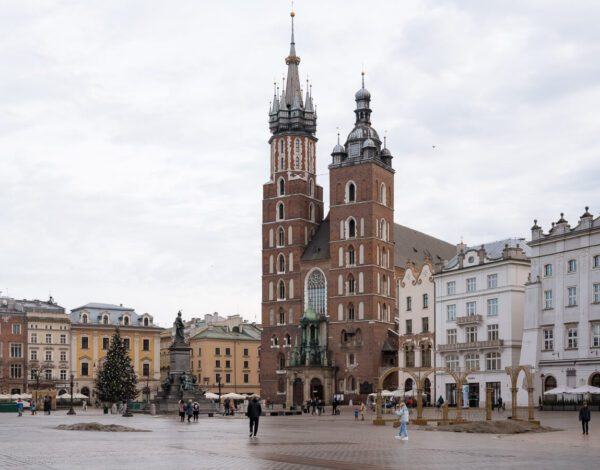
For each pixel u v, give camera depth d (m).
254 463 39.16
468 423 73.69
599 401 108.75
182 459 40.97
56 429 73.00
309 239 187.25
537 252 122.19
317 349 171.88
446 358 141.75
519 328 130.38
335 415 117.25
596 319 112.06
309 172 189.50
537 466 38.41
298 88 192.25
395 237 190.38
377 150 181.88
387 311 175.38
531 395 76.81
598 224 113.50
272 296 185.38
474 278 137.62
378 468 37.34
